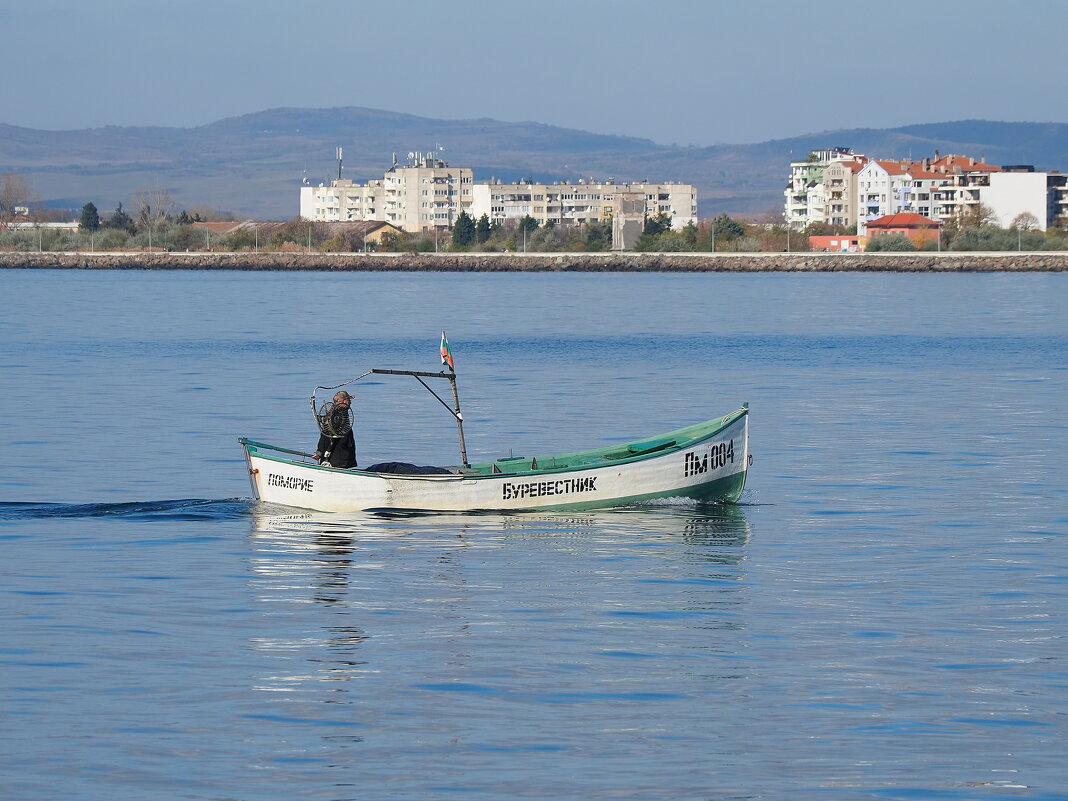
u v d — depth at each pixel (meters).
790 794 33.97
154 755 36.03
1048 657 44.28
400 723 38.38
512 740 37.25
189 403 113.31
